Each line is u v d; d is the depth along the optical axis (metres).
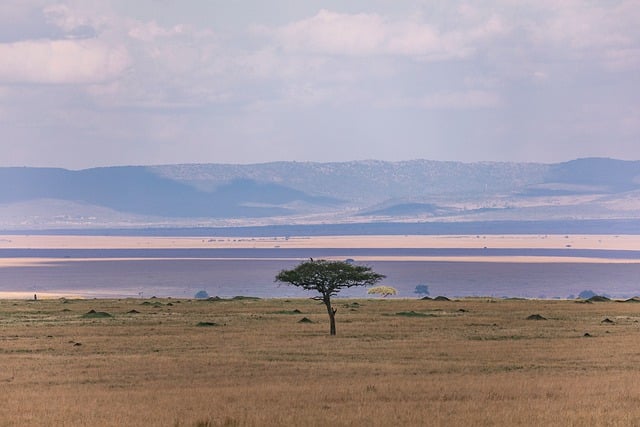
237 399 146.75
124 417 129.50
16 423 126.62
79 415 132.62
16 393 157.88
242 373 186.62
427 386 160.75
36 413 135.00
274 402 143.25
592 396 147.75
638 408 135.75
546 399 145.12
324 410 134.38
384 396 149.12
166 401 145.12
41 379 178.38
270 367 197.00
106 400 147.75
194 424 122.69
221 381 174.38
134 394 154.50
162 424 123.00
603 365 198.75
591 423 122.69
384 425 121.19
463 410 133.75
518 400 143.88
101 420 127.31
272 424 122.00
